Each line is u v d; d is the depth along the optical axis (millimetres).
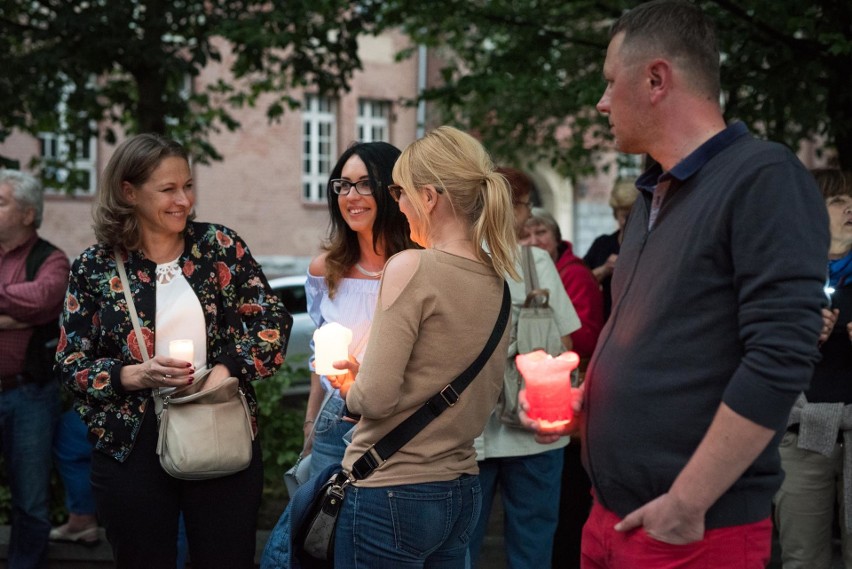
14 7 7480
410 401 2443
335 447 3219
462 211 2508
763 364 1805
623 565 2105
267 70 8680
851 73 6180
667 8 2057
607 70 2123
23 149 18500
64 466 4656
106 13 6848
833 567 4469
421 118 22859
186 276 3256
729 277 1919
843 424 3449
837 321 3463
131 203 3176
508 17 7750
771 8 5863
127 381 3074
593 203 23531
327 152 22625
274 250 21656
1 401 4352
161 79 7547
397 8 7789
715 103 2062
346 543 2502
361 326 3334
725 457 1850
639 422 2021
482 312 2471
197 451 3059
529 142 11547
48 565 4766
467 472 2557
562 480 4363
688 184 2014
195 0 7414
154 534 3174
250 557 3268
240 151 21141
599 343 2201
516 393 3617
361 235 3352
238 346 3258
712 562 1990
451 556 2623
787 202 1837
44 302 4293
